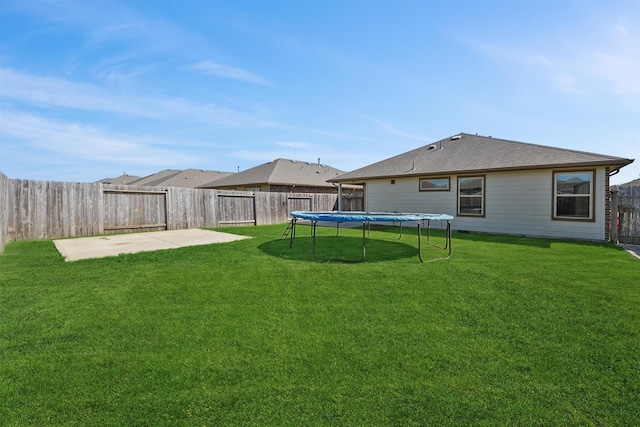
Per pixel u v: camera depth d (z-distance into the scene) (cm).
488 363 244
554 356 254
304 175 2342
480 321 320
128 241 856
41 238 910
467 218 1149
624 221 855
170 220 1185
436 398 204
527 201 1010
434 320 322
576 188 926
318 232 1106
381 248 748
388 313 339
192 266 539
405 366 239
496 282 450
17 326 300
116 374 227
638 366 240
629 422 184
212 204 1307
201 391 209
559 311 345
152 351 258
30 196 895
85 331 292
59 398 201
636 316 331
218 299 379
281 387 213
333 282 449
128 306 354
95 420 183
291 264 558
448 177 1195
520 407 196
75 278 464
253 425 180
